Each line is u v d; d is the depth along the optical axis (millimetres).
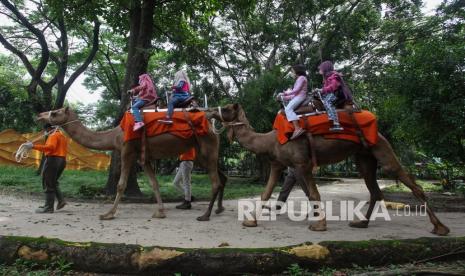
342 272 4992
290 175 9539
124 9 14477
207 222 8164
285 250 5082
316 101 7562
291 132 7473
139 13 13203
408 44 22000
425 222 8414
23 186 14344
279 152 7762
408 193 15469
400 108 13672
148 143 8617
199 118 8609
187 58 23141
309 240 6359
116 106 27328
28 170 21328
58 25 20406
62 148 9320
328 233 7000
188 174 10414
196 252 4969
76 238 6262
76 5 14133
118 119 12695
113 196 12156
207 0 14914
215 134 8922
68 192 13086
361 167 8094
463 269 5004
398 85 13117
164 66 27094
